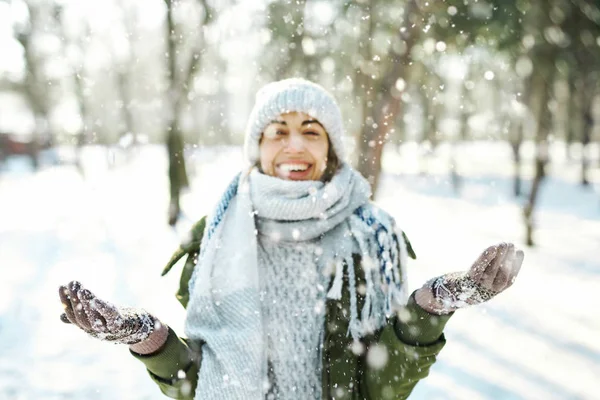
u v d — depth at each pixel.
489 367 4.33
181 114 10.86
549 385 3.98
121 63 14.97
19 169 24.56
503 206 14.24
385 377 1.24
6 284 6.93
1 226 11.45
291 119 1.37
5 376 4.32
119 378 4.30
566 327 5.18
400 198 15.54
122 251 8.80
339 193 1.32
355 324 1.28
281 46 10.27
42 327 5.47
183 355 1.24
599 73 10.95
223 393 1.22
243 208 1.35
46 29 18.22
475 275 1.08
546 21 8.18
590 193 16.16
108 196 15.82
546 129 9.23
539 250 8.69
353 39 9.65
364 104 6.47
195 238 1.48
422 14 4.98
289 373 1.29
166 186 18.02
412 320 1.18
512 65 9.74
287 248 1.35
